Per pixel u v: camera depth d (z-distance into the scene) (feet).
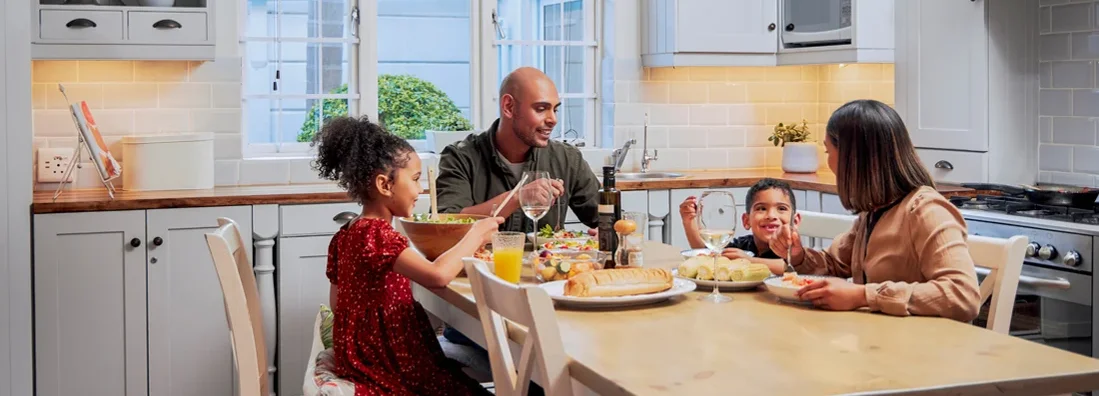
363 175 7.97
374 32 15.72
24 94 12.10
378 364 7.66
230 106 14.58
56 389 12.48
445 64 21.47
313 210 13.25
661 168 17.08
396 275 7.86
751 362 5.39
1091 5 12.75
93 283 12.49
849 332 6.09
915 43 14.46
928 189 7.16
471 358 9.28
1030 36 13.53
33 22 12.67
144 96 14.23
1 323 12.12
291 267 13.21
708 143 17.34
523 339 6.33
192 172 13.83
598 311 6.81
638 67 16.83
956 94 13.78
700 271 7.66
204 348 12.98
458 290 7.51
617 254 8.14
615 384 4.99
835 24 15.28
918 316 6.56
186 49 13.39
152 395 12.84
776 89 17.67
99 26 12.99
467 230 8.26
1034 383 5.10
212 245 7.25
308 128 15.56
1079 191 11.72
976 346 5.72
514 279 7.69
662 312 6.75
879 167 7.23
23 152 12.10
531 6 16.81
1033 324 10.87
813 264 8.15
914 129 14.56
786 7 16.14
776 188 8.75
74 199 12.60
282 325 13.24
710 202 7.38
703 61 15.96
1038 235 10.70
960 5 13.60
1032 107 13.61
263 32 15.17
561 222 10.64
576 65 17.15
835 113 7.51
